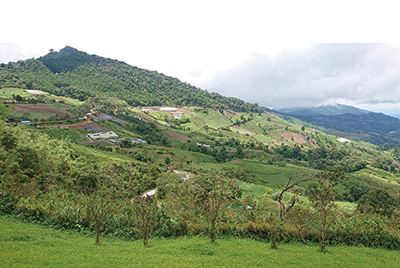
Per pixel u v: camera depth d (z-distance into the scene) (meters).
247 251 12.79
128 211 16.56
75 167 40.06
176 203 20.59
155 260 10.73
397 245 15.57
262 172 97.62
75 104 174.25
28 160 29.36
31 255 9.94
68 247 11.85
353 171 130.00
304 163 142.75
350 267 11.25
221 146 149.38
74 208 16.56
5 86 173.00
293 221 16.50
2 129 32.16
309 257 12.37
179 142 147.50
